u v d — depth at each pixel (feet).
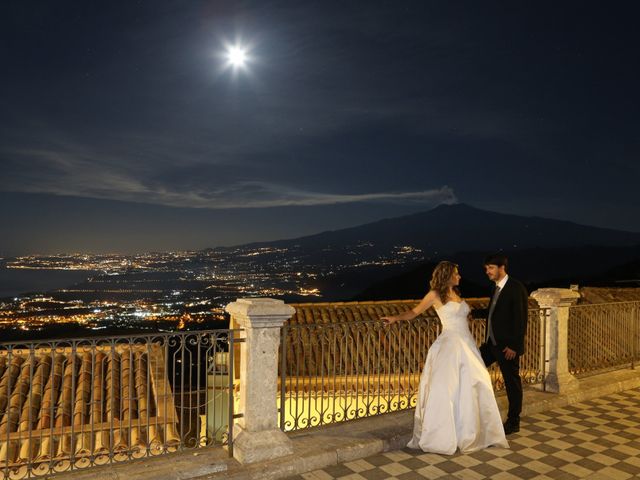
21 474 20.90
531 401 22.74
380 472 16.57
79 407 28.04
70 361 34.35
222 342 17.40
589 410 22.84
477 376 18.25
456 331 18.42
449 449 17.63
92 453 16.30
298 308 49.44
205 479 15.52
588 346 28.45
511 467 16.87
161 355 33.06
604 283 95.14
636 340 30.37
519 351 19.42
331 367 35.81
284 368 18.75
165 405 16.92
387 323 19.20
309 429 19.26
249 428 16.97
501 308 19.85
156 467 15.99
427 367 18.61
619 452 18.13
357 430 19.17
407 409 21.57
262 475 15.98
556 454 17.92
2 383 30.68
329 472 16.58
